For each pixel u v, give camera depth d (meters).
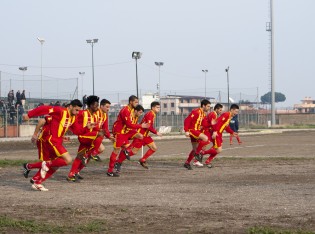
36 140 13.44
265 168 18.34
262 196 12.13
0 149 30.64
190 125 18.67
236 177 15.95
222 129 19.09
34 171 17.78
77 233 8.73
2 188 13.81
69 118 13.45
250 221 9.47
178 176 16.47
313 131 55.84
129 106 16.89
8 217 9.89
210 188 13.54
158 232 8.77
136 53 47.38
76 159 15.30
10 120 41.62
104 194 12.65
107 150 28.64
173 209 10.63
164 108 89.69
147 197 12.14
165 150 28.27
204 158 22.34
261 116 74.69
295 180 15.00
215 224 9.27
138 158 22.91
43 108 13.30
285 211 10.31
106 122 16.31
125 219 9.72
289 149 28.25
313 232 8.41
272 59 67.56
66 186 14.23
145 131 18.34
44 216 10.02
